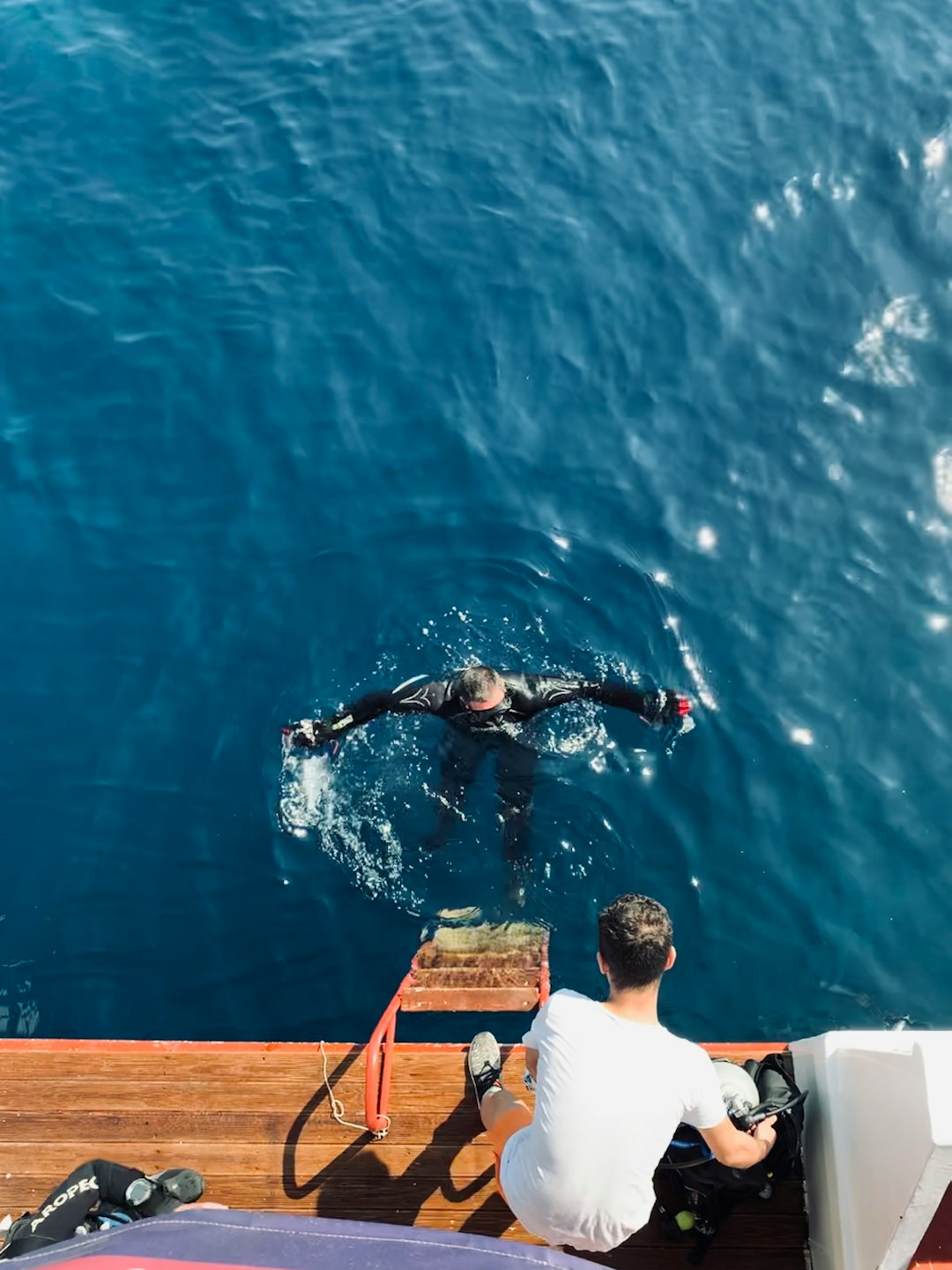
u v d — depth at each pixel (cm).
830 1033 386
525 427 777
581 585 711
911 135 845
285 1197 430
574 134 905
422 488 758
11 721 685
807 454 733
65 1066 469
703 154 873
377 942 602
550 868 614
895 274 789
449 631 702
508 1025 579
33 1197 438
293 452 778
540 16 990
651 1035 306
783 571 697
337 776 655
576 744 653
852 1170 357
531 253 848
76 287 860
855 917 590
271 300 845
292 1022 582
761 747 642
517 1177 313
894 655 659
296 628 710
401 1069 459
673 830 623
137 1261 261
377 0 1033
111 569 738
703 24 953
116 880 630
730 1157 330
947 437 721
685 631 685
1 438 789
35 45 1014
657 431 762
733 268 817
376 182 898
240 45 1005
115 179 919
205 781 660
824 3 946
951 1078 294
